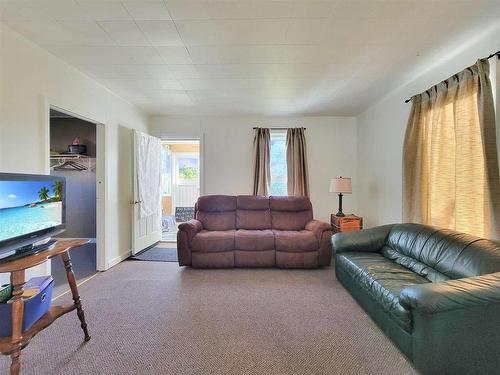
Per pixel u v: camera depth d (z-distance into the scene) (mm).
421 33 2141
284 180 4988
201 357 1716
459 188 2248
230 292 2719
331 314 2262
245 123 4879
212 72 2906
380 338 1913
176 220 7023
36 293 1631
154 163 4594
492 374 1463
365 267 2355
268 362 1667
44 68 2393
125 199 3943
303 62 2666
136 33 2137
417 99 2828
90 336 1945
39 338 1921
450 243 2086
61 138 4945
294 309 2354
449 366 1453
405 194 2939
